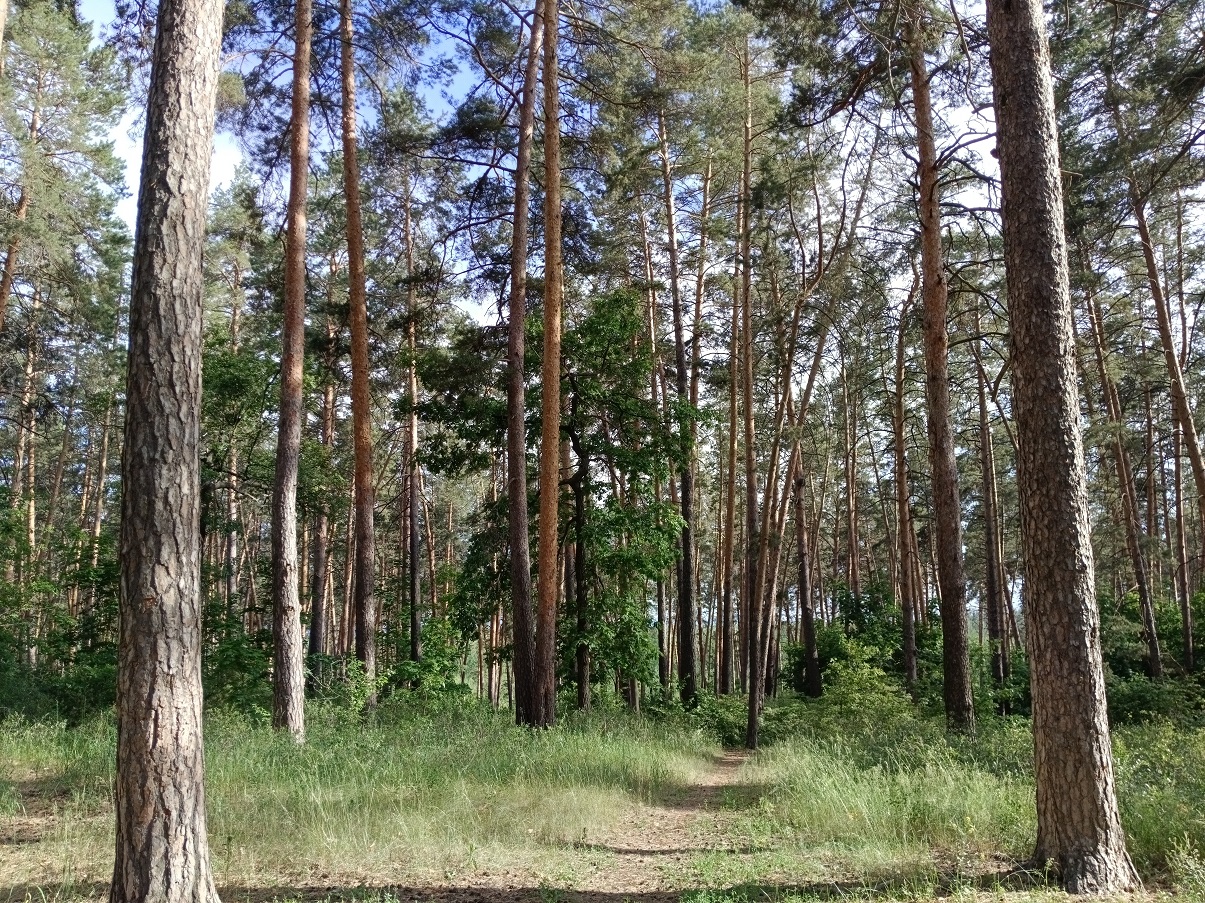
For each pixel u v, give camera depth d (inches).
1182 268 895.7
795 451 932.0
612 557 769.6
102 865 267.9
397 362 823.7
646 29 688.4
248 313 1096.2
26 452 1174.3
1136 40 532.1
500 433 778.2
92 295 844.6
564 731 577.9
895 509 1566.2
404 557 1302.9
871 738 546.3
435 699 823.1
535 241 745.0
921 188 553.6
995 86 282.5
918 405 1202.6
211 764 400.5
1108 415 904.3
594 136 690.2
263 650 705.0
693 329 981.2
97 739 486.9
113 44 342.3
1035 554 255.3
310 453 858.1
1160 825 270.7
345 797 349.4
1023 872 242.7
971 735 506.3
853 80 546.0
